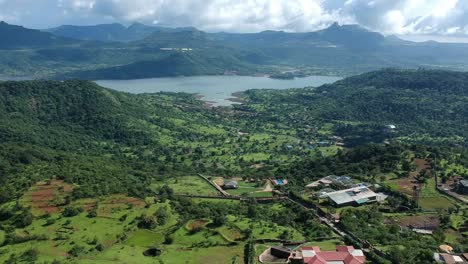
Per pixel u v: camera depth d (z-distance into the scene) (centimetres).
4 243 16525
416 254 15950
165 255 16038
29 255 15625
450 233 19938
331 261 15162
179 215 19862
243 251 16388
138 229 18188
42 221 18225
